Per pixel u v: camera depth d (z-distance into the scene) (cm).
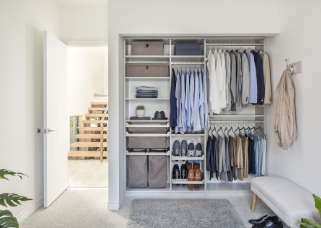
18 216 238
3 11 216
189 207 275
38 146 282
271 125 300
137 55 306
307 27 226
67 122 339
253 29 280
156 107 346
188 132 341
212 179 345
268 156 308
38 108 283
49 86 279
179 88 295
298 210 181
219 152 304
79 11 343
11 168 227
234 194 312
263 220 235
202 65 333
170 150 310
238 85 294
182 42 328
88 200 300
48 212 265
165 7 279
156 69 308
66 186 340
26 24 255
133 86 346
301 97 237
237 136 309
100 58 805
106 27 342
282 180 250
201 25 280
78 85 607
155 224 235
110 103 276
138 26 278
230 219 245
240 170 305
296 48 245
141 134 311
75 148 588
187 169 330
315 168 215
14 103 233
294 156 249
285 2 265
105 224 237
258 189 240
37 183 279
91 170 445
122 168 299
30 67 264
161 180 314
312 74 219
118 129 276
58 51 305
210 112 313
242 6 280
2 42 215
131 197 308
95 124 662
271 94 298
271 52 298
